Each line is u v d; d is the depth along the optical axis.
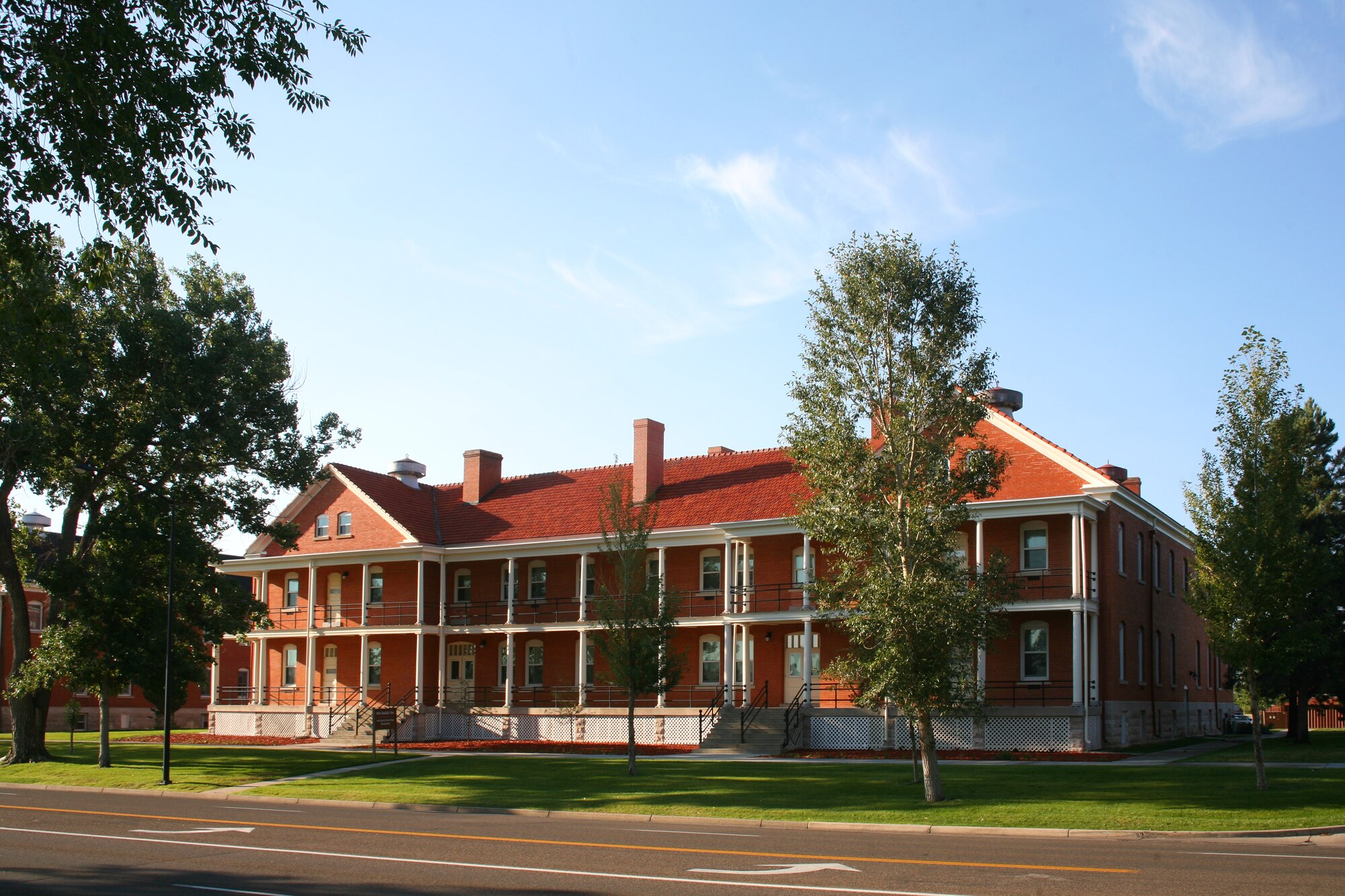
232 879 13.30
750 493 40.97
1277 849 15.52
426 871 13.75
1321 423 42.69
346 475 48.34
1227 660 22.05
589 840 16.91
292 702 49.56
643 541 30.25
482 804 22.61
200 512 34.38
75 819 20.61
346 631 46.78
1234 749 35.44
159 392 32.56
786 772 27.64
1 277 15.58
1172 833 17.02
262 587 50.75
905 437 22.05
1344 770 25.83
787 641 39.28
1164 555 42.84
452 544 46.19
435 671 46.84
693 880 12.88
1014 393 39.25
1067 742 32.47
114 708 59.19
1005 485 35.72
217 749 39.41
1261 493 22.00
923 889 12.07
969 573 22.39
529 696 44.50
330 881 13.09
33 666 31.98
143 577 32.50
